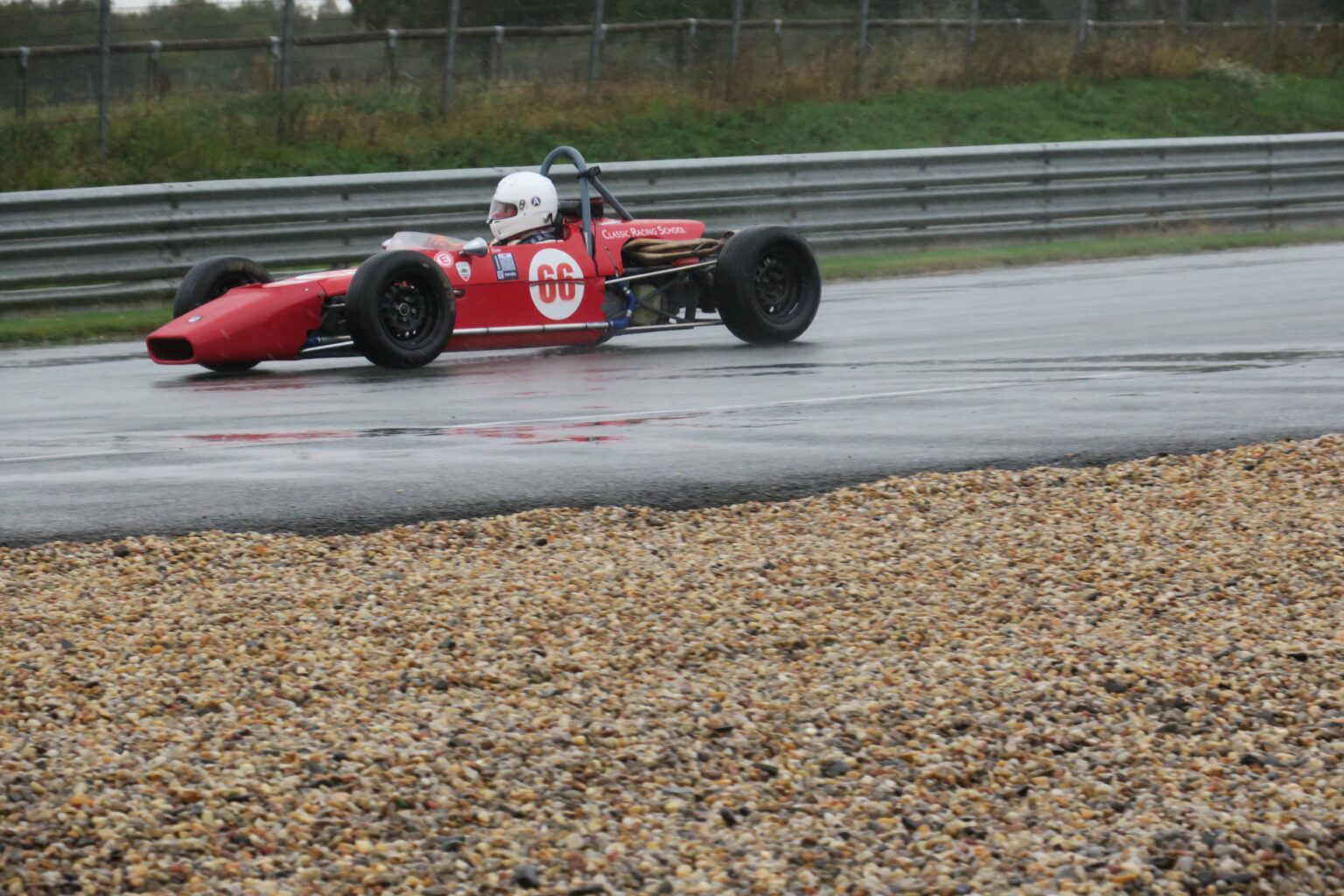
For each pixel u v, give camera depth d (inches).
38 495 407.8
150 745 212.5
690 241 842.2
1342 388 574.2
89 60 1656.0
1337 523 348.8
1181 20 2095.2
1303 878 181.5
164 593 301.9
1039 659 257.4
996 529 352.2
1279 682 245.8
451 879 176.2
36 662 251.6
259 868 176.6
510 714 229.5
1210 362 664.4
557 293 797.2
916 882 178.4
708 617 281.6
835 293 1132.5
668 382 650.2
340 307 747.4
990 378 634.2
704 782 208.1
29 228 1035.9
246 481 421.4
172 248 1090.7
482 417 547.8
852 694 241.0
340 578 312.7
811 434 491.5
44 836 180.4
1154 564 315.3
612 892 174.2
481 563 326.0
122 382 717.3
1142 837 188.9
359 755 209.3
